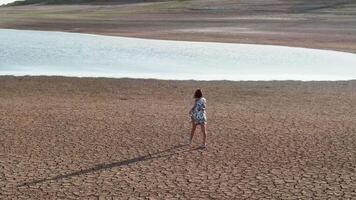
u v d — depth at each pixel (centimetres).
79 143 1631
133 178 1312
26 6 17512
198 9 10688
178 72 3628
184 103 2383
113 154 1516
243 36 6481
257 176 1330
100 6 14088
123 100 2455
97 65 3919
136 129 1822
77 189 1232
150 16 9962
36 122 1919
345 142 1658
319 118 2048
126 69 3741
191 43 5666
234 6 10794
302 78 3381
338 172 1359
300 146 1611
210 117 2044
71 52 4675
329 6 10125
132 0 15275
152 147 1592
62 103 2344
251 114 2122
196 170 1377
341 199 1174
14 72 3462
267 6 10581
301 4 10644
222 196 1195
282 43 5719
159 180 1298
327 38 6241
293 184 1271
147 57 4422
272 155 1513
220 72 3647
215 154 1523
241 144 1633
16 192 1212
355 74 3584
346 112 2194
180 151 1552
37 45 5241
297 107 2312
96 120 1962
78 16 10256
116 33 6925
